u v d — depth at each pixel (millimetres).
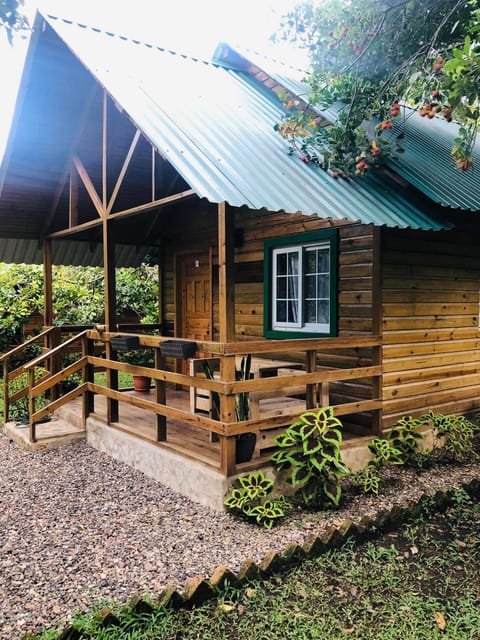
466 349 6391
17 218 7699
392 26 5387
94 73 5133
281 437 4238
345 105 5945
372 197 5066
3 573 3330
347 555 3475
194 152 4340
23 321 11984
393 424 5527
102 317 12984
